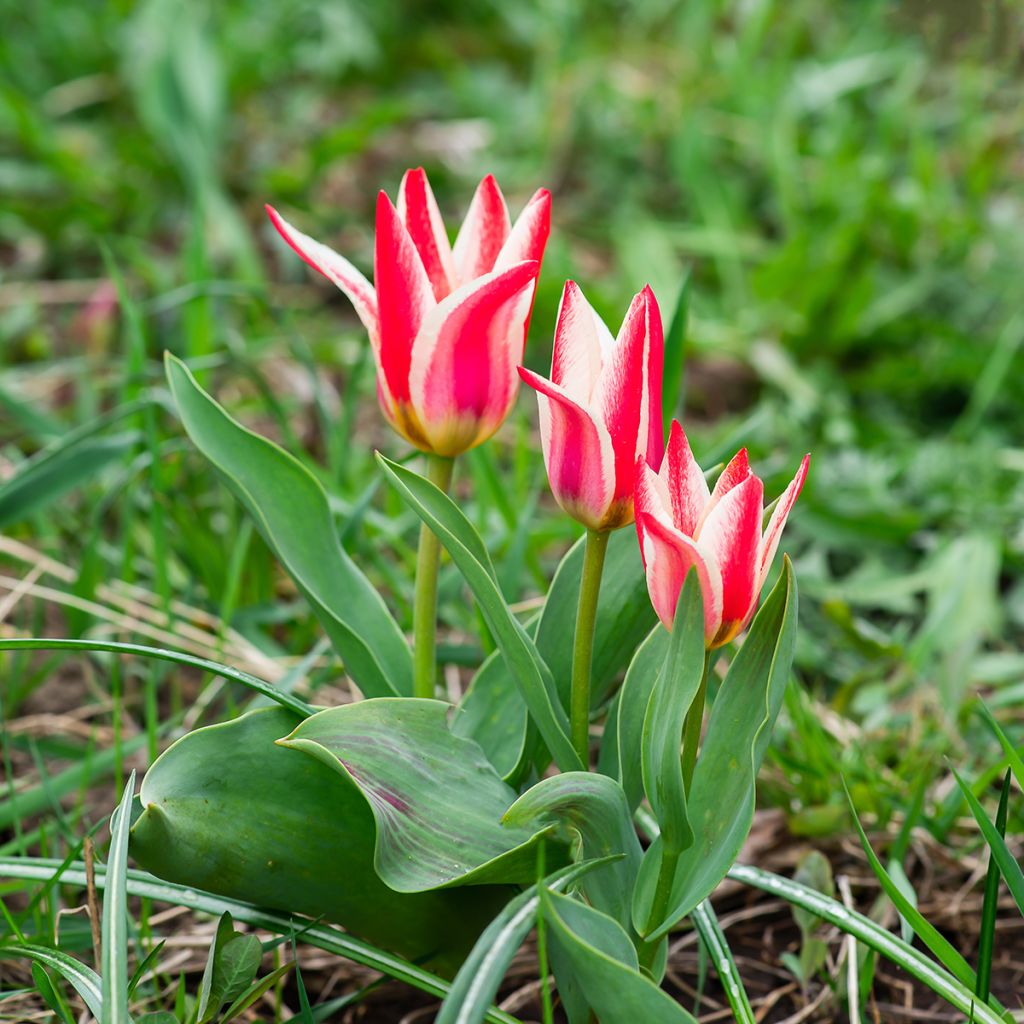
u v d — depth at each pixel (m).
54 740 0.91
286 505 0.78
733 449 0.90
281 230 0.72
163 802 0.69
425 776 0.71
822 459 1.22
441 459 0.74
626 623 0.76
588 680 0.72
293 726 0.71
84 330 1.39
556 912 0.65
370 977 0.81
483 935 0.66
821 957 0.80
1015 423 1.32
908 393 1.38
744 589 0.66
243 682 0.72
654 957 0.71
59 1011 0.73
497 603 0.69
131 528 0.98
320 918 0.72
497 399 0.72
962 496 1.15
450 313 0.70
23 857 0.76
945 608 0.99
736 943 0.83
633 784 0.73
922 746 0.92
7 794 0.89
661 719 0.68
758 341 1.43
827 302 1.44
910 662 0.97
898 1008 0.80
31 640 0.70
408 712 0.72
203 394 0.78
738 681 0.70
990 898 0.72
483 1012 0.64
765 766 0.90
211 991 0.71
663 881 0.69
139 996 0.79
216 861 0.70
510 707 0.76
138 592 0.98
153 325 1.39
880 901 0.83
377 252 0.70
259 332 1.41
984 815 0.72
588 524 0.69
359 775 0.70
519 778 0.74
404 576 1.01
